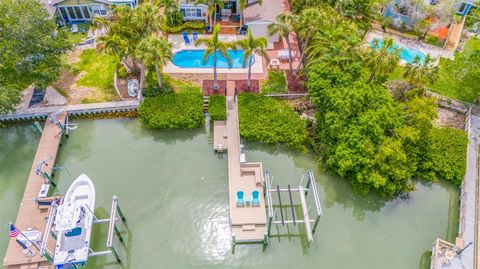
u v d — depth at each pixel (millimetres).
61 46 40875
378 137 33938
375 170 33750
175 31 51312
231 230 32719
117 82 44062
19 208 33469
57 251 28469
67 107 40938
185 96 41781
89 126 40844
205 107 42156
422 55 49969
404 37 53219
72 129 40062
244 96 42125
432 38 53156
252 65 47125
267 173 34469
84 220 30406
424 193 36375
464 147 37531
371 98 35375
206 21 53406
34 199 33344
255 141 39562
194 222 33562
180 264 31016
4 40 36344
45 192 33688
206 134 40719
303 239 32781
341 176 36000
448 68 43844
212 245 32188
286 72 46406
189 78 44969
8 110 37156
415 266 31359
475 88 43906
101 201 34531
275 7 52594
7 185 36031
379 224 34125
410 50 50750
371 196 36031
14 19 36875
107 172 36875
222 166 37906
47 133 38750
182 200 35000
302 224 33688
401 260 31656
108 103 41562
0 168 37344
